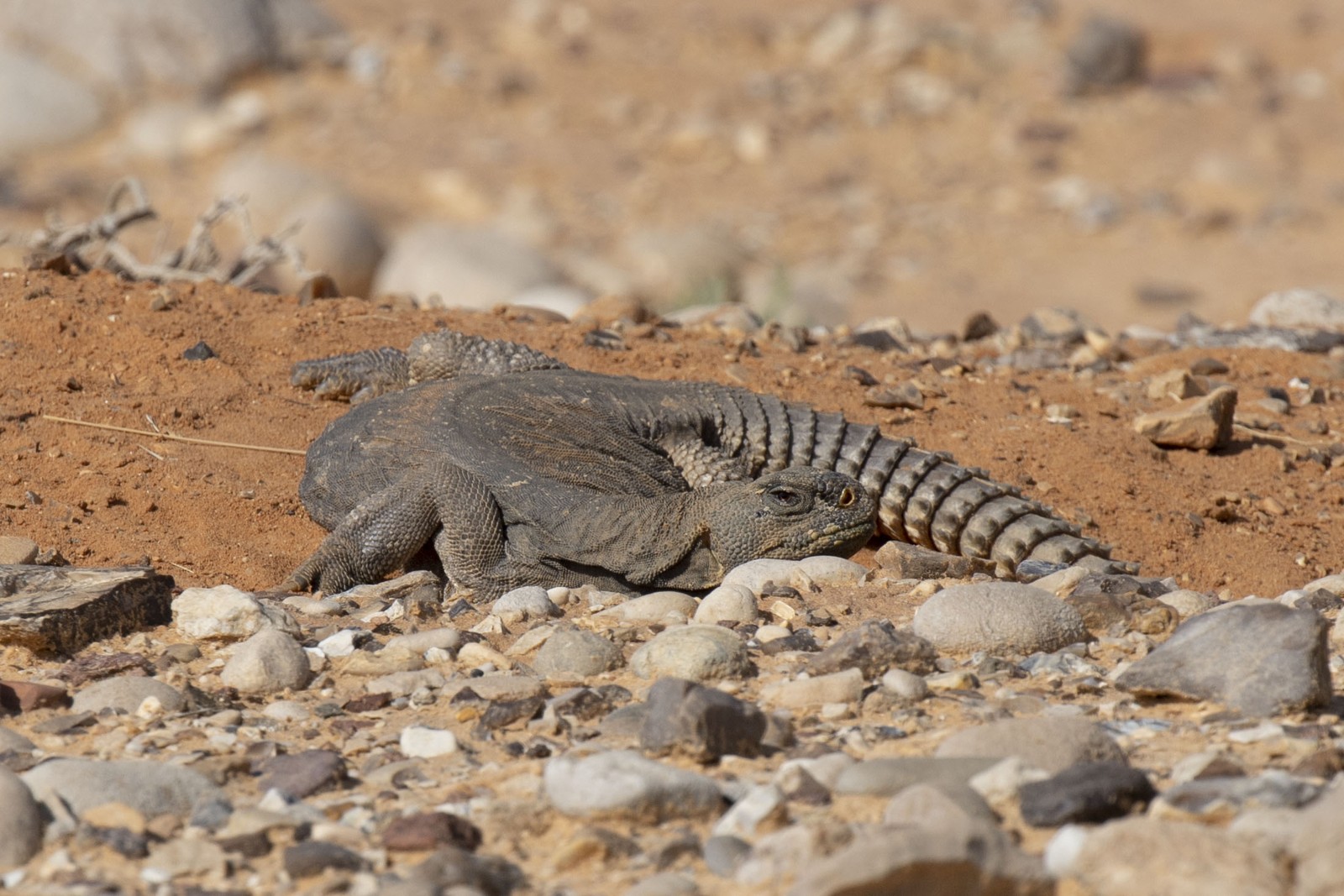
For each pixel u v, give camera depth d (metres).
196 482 24.64
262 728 15.18
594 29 102.75
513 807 12.48
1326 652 15.08
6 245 34.19
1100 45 97.31
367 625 18.92
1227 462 28.91
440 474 22.92
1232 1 111.38
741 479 24.95
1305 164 87.50
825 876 10.27
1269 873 10.40
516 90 93.31
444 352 26.88
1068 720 13.53
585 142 88.50
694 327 33.66
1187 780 12.76
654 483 24.34
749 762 13.75
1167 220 79.31
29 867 11.93
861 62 99.31
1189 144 89.69
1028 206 81.62
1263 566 25.72
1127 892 10.50
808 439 25.80
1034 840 11.76
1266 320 38.47
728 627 18.06
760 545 22.22
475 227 76.56
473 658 17.14
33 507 23.27
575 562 22.59
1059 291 71.56
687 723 13.71
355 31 98.88
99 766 13.09
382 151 84.94
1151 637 17.56
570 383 25.58
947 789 12.01
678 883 11.11
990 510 25.08
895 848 10.38
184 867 11.82
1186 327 39.06
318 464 24.52
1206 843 10.58
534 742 14.43
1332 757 12.75
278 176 76.31
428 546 23.80
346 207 71.81
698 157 87.44
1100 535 26.09
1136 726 14.46
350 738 14.84
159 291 30.67
